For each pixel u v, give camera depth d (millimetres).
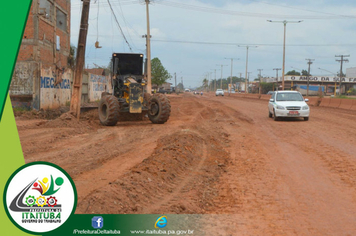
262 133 15914
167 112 18219
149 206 6445
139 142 12578
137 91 17812
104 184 7250
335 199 6891
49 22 24562
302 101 21656
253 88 133875
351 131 16188
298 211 6277
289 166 9609
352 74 115188
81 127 16125
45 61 23922
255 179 8359
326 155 10883
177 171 8922
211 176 8641
